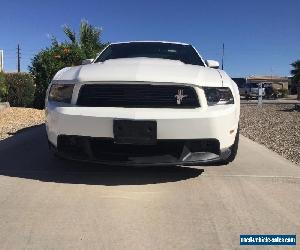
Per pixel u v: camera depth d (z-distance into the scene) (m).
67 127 4.34
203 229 3.33
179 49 5.99
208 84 4.36
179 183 4.52
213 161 4.34
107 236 3.17
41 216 3.52
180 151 4.31
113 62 5.00
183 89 4.28
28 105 13.96
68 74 4.67
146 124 4.14
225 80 4.61
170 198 4.02
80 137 4.33
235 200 4.01
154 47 6.04
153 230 3.30
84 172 4.86
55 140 4.50
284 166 5.43
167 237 3.18
